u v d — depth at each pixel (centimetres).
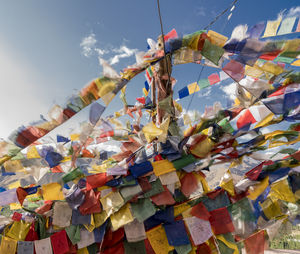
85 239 180
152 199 192
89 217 182
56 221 179
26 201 230
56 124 154
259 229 215
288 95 172
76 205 181
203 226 192
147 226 196
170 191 196
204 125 189
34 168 186
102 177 188
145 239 193
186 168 199
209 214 199
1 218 193
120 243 191
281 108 171
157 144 221
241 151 210
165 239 191
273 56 160
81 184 192
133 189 188
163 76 223
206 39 175
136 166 193
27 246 174
